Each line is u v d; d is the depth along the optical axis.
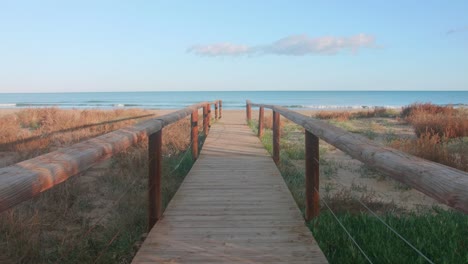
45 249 3.26
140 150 7.05
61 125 12.30
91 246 3.16
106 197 4.76
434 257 2.89
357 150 2.05
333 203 4.39
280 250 2.87
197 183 5.09
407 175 1.44
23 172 1.35
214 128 12.73
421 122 11.27
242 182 5.14
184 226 3.39
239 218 3.62
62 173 1.52
